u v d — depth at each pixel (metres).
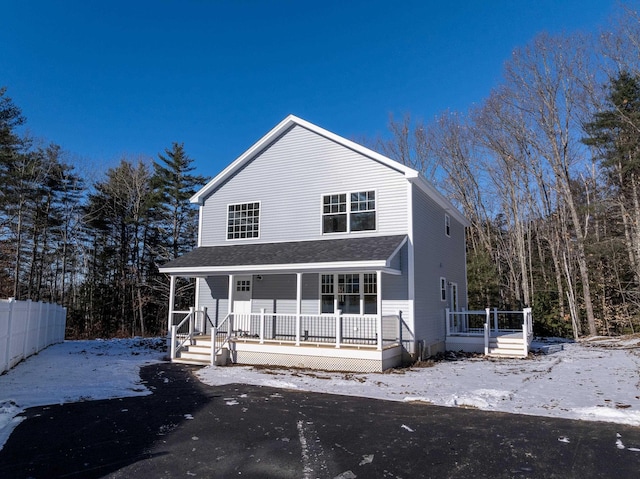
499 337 15.96
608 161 23.98
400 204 14.09
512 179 29.80
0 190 27.16
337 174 15.20
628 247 23.78
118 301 32.12
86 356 14.20
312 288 14.72
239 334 15.20
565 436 5.67
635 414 6.65
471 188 33.12
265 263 13.39
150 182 34.06
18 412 6.86
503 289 31.09
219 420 6.49
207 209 17.33
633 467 4.62
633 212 23.86
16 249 28.97
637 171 23.41
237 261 14.19
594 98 24.44
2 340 9.99
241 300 15.84
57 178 31.19
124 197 33.75
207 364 12.80
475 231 33.91
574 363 12.84
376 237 14.11
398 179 14.26
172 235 34.09
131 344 19.27
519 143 28.20
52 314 18.14
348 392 8.66
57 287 33.88
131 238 33.56
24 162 28.89
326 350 12.04
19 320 11.88
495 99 28.03
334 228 14.98
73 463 4.71
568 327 25.55
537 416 6.72
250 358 13.07
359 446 5.30
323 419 6.56
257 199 16.39
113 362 12.89
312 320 14.47
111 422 6.35
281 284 15.27
